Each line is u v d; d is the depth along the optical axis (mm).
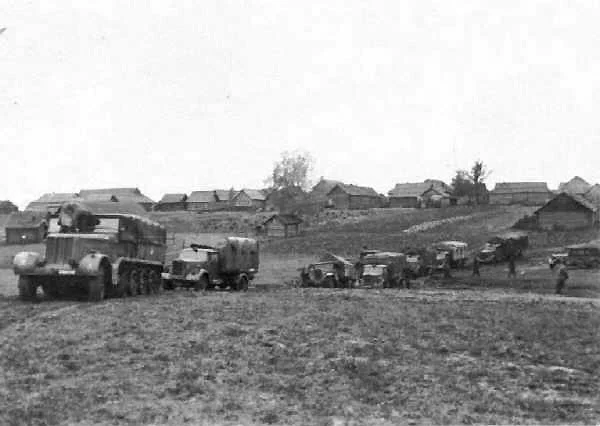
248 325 17891
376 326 18328
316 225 91188
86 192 133375
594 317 21219
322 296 28672
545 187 110188
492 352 14766
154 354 13578
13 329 16531
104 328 16578
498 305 25578
